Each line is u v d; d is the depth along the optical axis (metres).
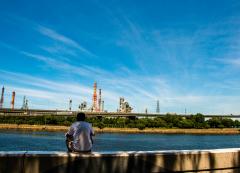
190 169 9.41
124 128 196.00
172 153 9.27
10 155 7.79
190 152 9.49
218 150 10.05
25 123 193.00
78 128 9.40
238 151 10.28
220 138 151.62
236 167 10.16
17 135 126.06
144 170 8.88
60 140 101.12
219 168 9.84
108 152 8.82
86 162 8.35
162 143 106.50
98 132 187.12
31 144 84.00
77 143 9.24
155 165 9.02
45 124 192.38
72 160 8.23
